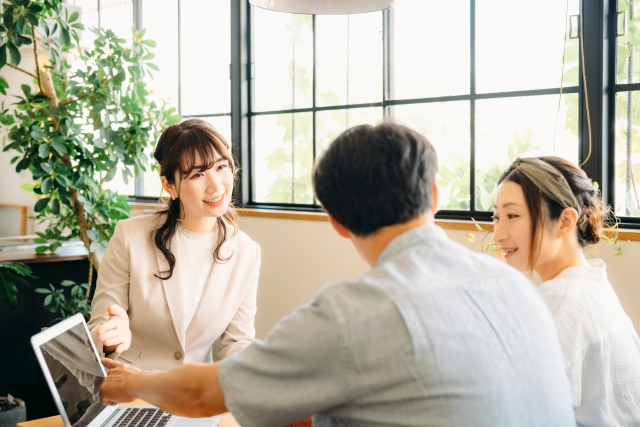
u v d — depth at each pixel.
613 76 2.48
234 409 0.89
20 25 2.91
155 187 4.45
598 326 1.29
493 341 0.86
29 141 3.12
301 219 3.33
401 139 0.93
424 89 3.02
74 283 3.21
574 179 1.45
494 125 2.80
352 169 0.93
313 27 3.43
